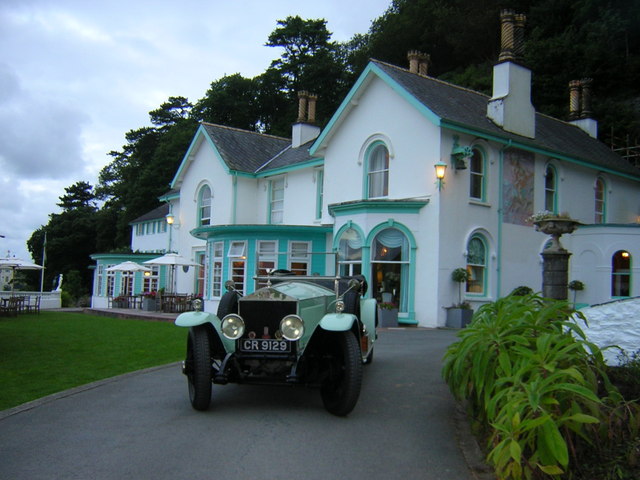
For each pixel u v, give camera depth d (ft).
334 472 16.17
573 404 14.76
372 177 63.57
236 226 69.92
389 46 156.56
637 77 115.44
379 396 24.98
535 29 129.59
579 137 83.30
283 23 209.05
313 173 75.20
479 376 17.89
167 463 16.74
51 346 40.60
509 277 61.77
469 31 142.41
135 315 73.72
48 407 23.35
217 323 23.15
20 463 16.70
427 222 56.39
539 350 16.29
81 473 15.92
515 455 13.10
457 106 62.75
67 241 209.67
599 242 65.72
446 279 55.62
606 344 24.57
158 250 124.57
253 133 95.35
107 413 22.38
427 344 40.81
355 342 21.85
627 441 15.44
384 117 61.87
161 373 30.81
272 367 22.95
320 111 166.50
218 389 26.96
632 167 82.38
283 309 23.31
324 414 22.31
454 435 19.67
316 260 68.69
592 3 124.98
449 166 56.90
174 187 99.09
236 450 17.92
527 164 65.05
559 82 116.98
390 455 17.65
